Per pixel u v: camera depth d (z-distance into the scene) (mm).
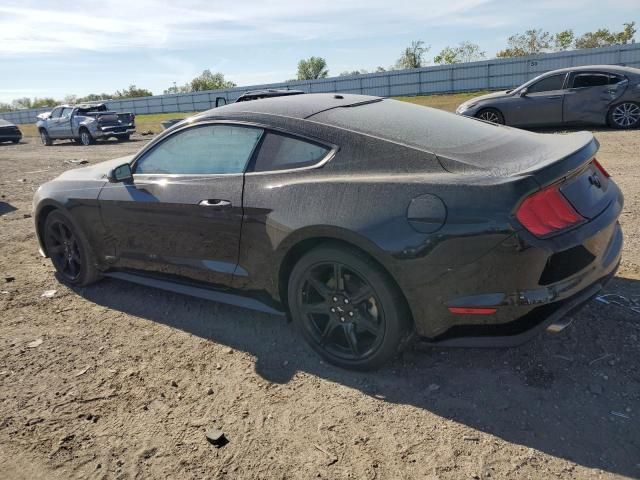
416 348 3180
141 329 3705
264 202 3053
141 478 2297
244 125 3318
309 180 2924
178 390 2934
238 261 3312
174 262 3682
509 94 12547
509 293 2449
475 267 2461
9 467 2404
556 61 37875
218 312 3898
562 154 2637
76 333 3688
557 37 54031
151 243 3771
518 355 3020
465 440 2398
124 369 3182
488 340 2602
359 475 2236
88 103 21531
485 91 40469
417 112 3445
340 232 2705
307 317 3094
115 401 2859
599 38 53250
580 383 2729
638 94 11430
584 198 2699
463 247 2451
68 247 4477
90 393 2945
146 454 2441
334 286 2920
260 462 2350
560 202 2523
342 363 3004
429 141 2861
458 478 2182
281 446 2445
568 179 2625
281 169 3100
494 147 2861
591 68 11797
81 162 13773
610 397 2605
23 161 14984
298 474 2264
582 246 2578
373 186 2695
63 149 19094
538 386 2736
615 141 10148
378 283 2705
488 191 2430
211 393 2889
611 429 2395
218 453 2422
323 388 2875
